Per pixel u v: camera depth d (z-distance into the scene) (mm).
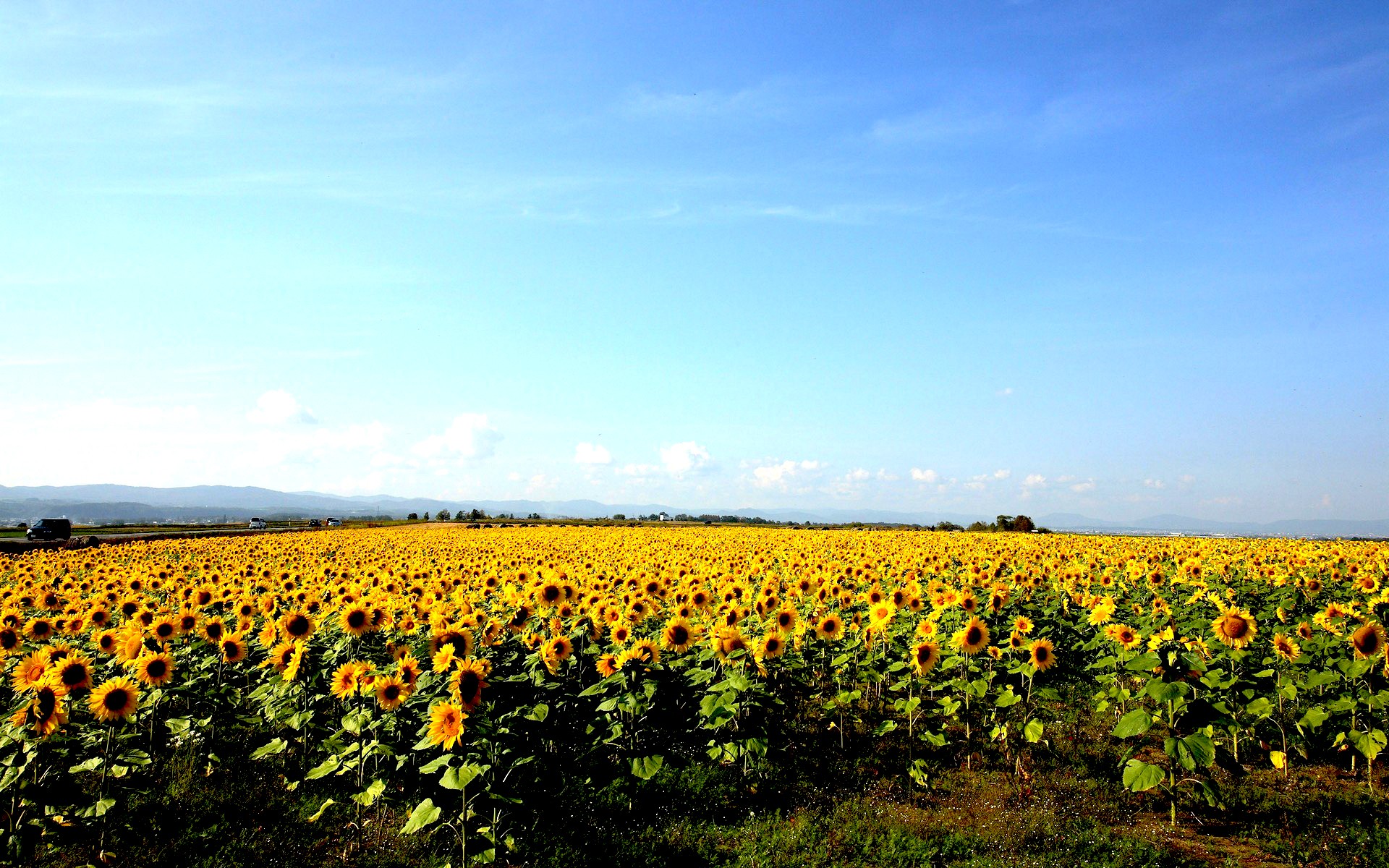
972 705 11367
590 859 7672
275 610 13250
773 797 9047
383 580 16812
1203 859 7402
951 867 7438
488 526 98438
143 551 34375
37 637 11773
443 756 7863
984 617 13969
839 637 12023
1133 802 8625
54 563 27109
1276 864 7289
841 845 7914
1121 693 10273
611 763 9648
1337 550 29625
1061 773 9406
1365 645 9445
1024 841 7789
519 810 8180
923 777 9047
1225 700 9500
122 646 10117
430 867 7465
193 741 9773
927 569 20328
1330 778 8906
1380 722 9414
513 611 12906
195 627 12242
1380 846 7344
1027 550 30719
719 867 7652
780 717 11133
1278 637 10258
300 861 7656
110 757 8266
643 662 9648
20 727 7379
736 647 10227
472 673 8195
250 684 11859
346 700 9883
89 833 7426
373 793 7828
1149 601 17500
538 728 9914
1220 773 9086
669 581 16406
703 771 9484
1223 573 21297
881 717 11461
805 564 21375
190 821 8219
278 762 9680
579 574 17922
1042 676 12562
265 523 106250
